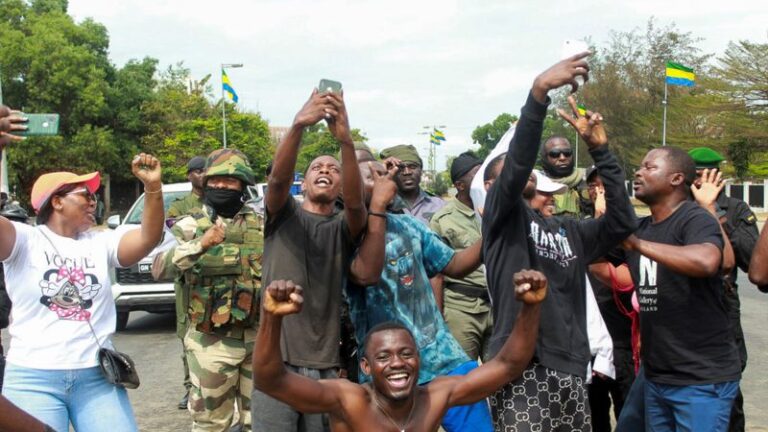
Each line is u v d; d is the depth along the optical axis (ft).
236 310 15.46
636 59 168.55
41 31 132.26
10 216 18.38
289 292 9.07
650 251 12.35
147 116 143.74
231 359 15.74
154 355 29.76
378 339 10.36
